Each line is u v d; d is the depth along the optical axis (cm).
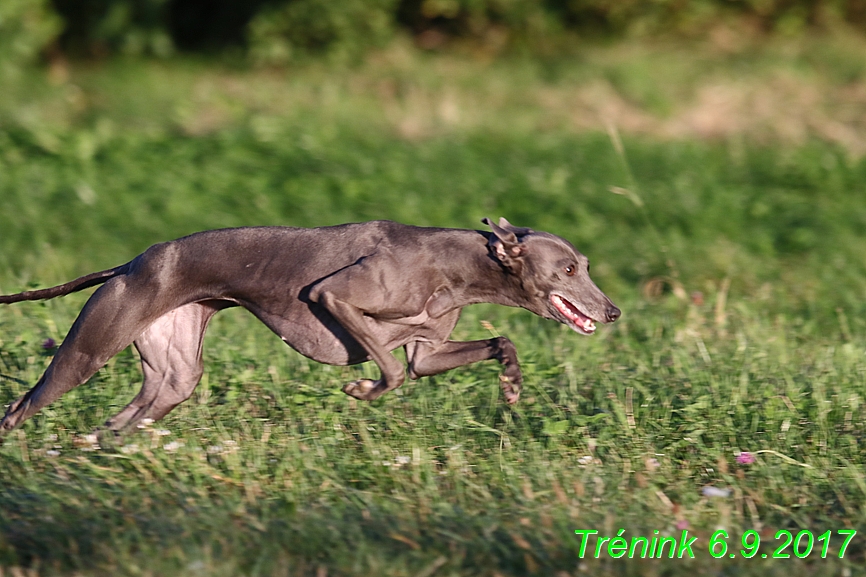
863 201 3150
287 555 1191
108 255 2583
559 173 3256
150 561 1138
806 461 1488
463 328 2034
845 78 4262
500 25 4716
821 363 1817
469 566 1197
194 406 1623
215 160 3222
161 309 1442
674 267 2527
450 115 3919
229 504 1289
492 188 3155
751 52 4500
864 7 4784
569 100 4116
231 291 1442
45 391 1475
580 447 1529
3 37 4219
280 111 3894
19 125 3450
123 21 4528
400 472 1424
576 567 1194
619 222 2956
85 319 1441
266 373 1744
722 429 1566
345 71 4381
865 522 1316
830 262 2675
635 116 4022
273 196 2983
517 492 1360
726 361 1834
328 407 1622
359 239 1409
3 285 2220
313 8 4347
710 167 3434
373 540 1233
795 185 3300
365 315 1394
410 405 1641
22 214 2795
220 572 1123
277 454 1467
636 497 1352
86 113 3909
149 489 1345
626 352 1934
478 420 1617
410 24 4738
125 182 3028
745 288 2489
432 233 1412
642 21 4666
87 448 1473
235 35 4662
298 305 1416
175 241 1454
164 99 4044
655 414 1616
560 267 1396
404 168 3244
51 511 1259
